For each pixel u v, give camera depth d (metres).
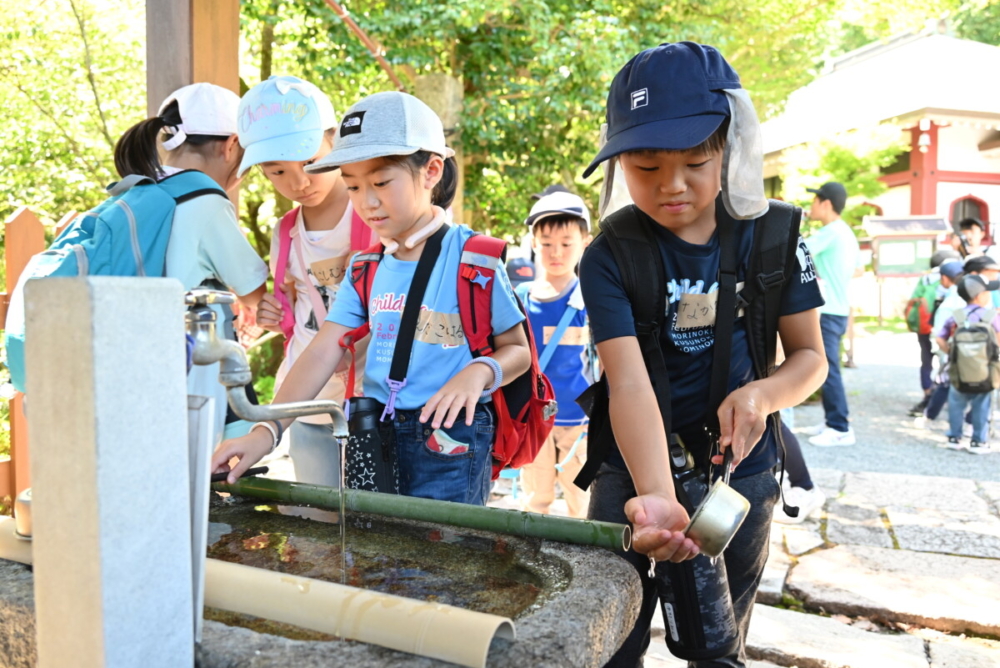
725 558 1.68
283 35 7.90
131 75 8.32
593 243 1.62
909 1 10.21
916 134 16.11
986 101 14.57
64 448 0.78
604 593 1.07
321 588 1.01
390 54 6.93
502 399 1.87
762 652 2.54
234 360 1.02
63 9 7.88
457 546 1.34
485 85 7.73
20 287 1.94
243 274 2.16
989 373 5.37
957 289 5.65
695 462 1.65
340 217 2.25
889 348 11.61
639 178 1.45
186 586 0.88
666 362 1.63
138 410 0.81
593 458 1.71
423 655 0.89
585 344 3.25
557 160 8.46
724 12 9.05
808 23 9.88
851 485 4.35
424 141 1.80
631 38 7.72
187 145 2.28
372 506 1.42
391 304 1.89
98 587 0.78
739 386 1.63
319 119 2.11
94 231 2.00
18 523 1.11
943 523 3.71
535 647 0.91
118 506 0.79
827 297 5.53
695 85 1.39
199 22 2.91
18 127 7.82
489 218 9.47
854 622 2.80
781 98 10.91
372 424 1.78
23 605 1.00
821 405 7.26
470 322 1.85
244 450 1.60
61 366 0.77
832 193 5.55
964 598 2.87
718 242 1.56
